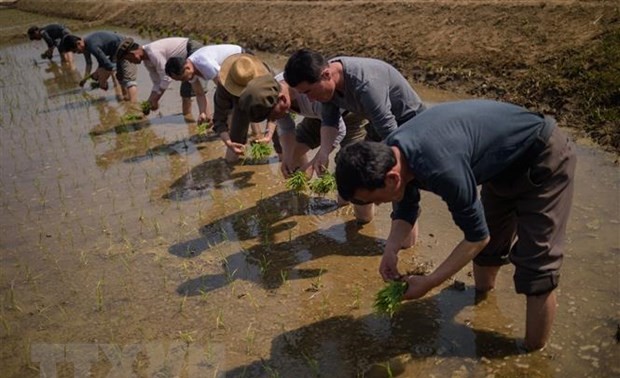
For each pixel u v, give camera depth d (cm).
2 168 755
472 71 838
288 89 483
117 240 553
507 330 387
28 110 1012
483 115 311
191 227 566
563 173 323
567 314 392
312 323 417
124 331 429
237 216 579
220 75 611
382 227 532
